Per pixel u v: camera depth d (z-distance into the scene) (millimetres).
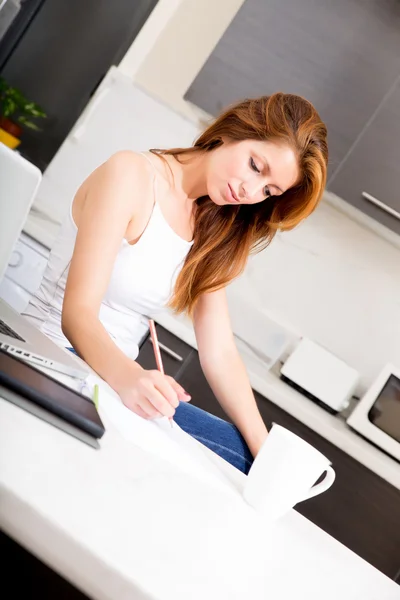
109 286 1505
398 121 2812
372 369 3146
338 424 2781
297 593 743
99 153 3176
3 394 705
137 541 604
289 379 2885
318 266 3189
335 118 2869
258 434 1552
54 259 1481
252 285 3215
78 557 528
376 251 3113
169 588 559
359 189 2863
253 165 1440
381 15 2818
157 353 1286
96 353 1116
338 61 2857
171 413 1007
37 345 933
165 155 1553
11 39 3244
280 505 963
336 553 1031
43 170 3271
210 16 3055
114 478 707
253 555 780
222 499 914
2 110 3209
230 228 1588
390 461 2668
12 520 525
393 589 1004
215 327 1663
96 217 1311
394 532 2625
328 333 3188
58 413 735
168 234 1493
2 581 554
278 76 2912
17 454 611
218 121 1525
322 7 2859
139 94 3145
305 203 1560
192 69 3104
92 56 3211
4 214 999
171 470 882
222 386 1621
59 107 3271
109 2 3178
